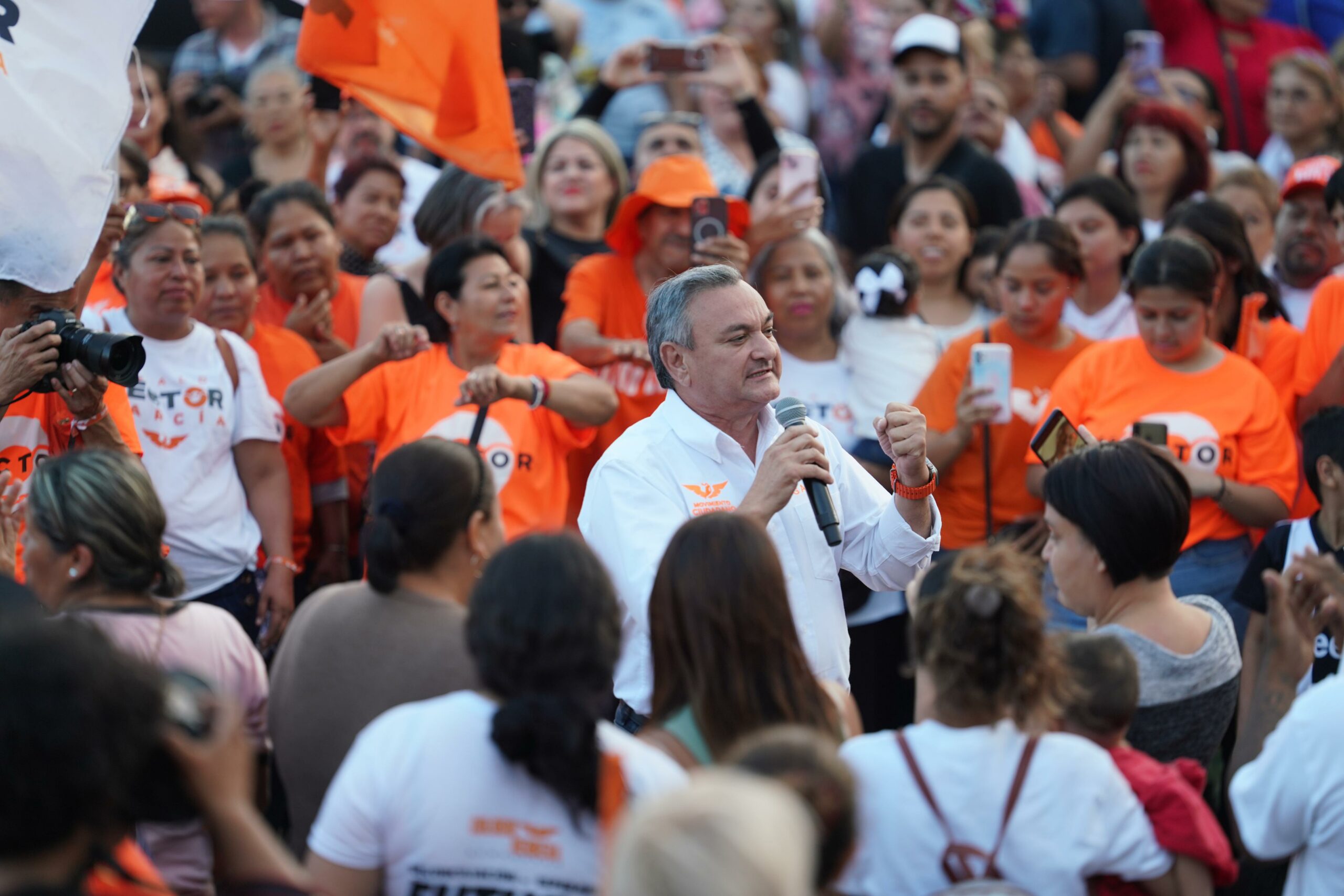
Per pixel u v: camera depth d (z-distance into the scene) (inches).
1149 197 402.3
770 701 150.9
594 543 207.9
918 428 201.6
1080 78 535.5
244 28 540.1
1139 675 185.9
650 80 399.9
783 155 325.4
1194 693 190.5
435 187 338.3
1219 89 506.3
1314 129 448.1
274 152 439.5
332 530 313.6
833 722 156.0
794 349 326.6
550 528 253.4
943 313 354.9
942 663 150.9
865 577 213.9
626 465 206.8
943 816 147.3
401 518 165.6
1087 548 195.2
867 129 566.6
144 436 263.3
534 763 133.5
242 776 125.9
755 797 92.5
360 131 428.8
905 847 147.6
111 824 112.5
